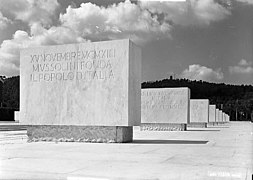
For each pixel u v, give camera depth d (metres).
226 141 16.17
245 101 67.19
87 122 15.66
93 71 15.74
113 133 15.21
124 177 6.63
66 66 16.39
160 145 13.87
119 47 15.23
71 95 16.14
